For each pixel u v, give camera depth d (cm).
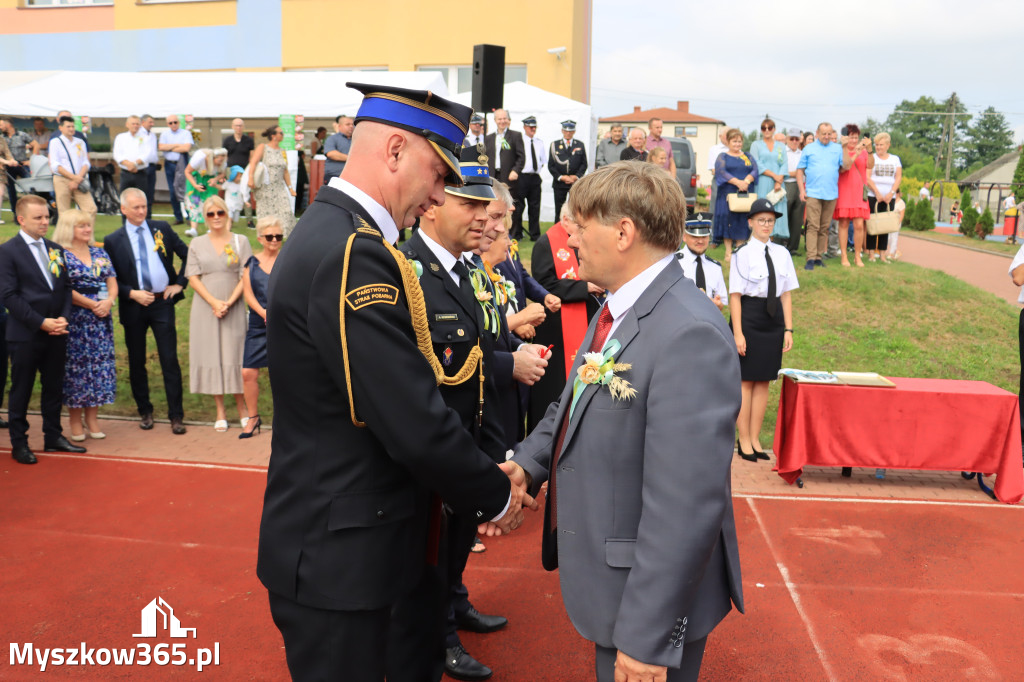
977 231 2252
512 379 346
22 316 569
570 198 216
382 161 202
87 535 467
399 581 206
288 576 200
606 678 209
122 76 1487
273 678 333
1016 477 543
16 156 1368
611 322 219
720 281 599
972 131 11231
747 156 1048
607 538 205
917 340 876
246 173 1138
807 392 551
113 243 636
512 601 402
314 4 1792
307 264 191
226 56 1861
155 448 632
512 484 230
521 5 1695
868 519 511
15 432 589
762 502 539
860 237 1084
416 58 1759
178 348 866
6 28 1969
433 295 276
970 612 394
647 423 195
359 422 192
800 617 388
